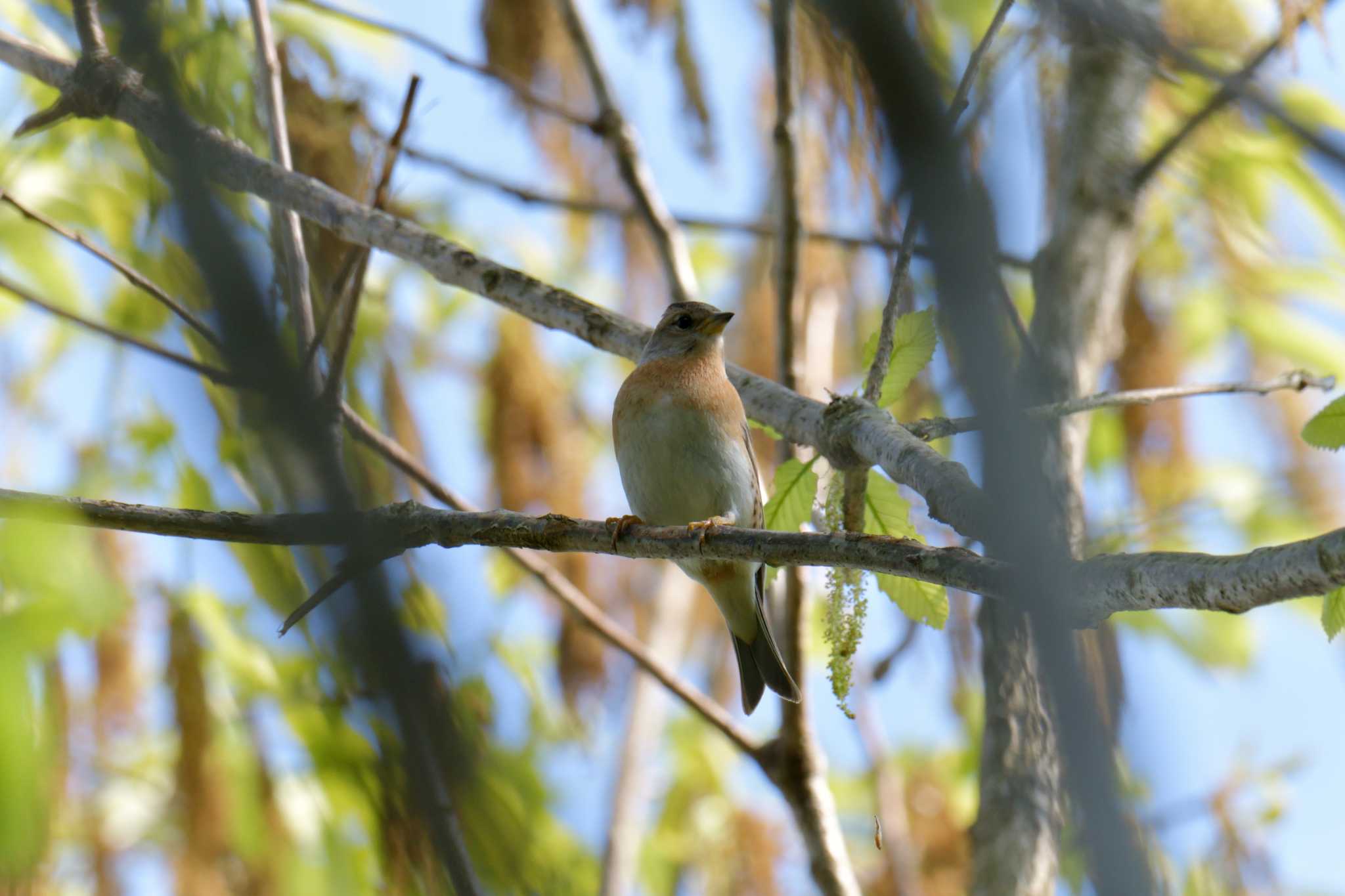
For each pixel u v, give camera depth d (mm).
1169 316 12016
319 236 10266
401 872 6512
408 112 8914
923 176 5004
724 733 9617
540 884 7445
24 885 7836
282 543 6594
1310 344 12016
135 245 11570
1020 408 5172
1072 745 4605
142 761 11641
